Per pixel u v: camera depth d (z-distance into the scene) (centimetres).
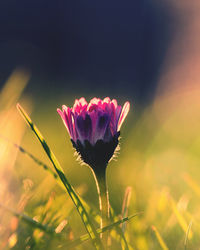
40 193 28
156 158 47
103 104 24
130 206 28
